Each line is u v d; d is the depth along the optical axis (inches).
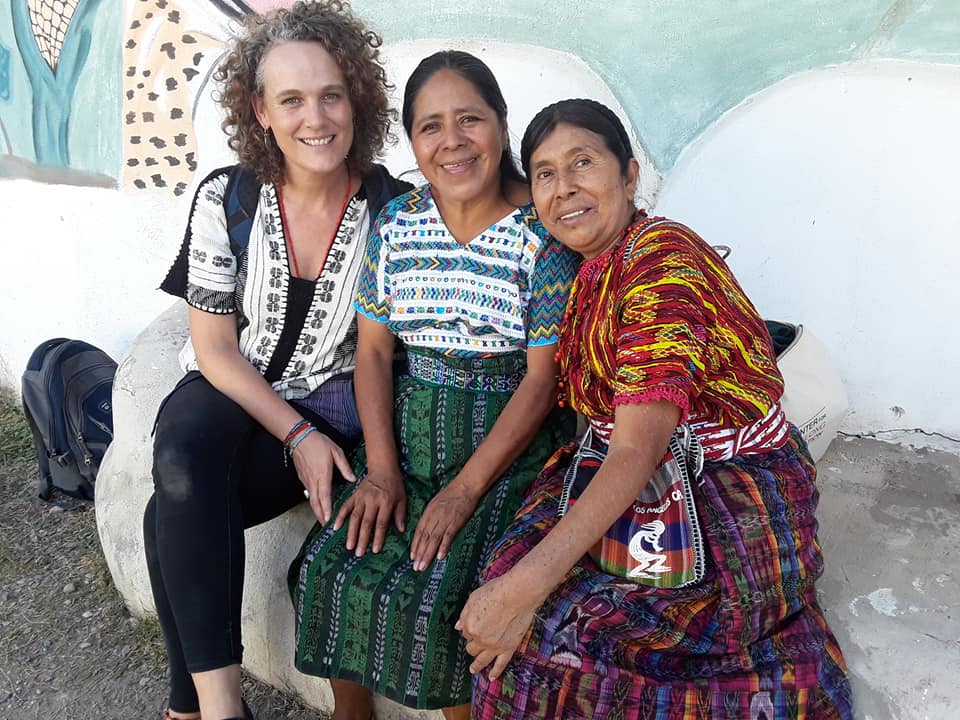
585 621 61.9
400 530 75.0
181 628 70.9
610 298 63.7
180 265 81.4
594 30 107.0
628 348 58.4
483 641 60.9
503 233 75.4
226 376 79.9
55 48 144.4
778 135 99.7
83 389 124.3
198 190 80.7
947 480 91.4
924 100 91.9
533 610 59.4
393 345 84.0
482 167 72.9
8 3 147.1
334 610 72.4
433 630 68.1
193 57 134.5
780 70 98.3
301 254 81.2
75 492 126.6
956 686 65.0
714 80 101.9
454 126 71.7
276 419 79.0
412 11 118.0
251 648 91.9
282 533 88.0
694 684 60.3
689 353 56.9
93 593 108.7
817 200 99.0
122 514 101.6
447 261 76.8
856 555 80.0
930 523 84.2
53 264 155.1
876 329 98.8
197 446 74.8
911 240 95.3
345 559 73.1
